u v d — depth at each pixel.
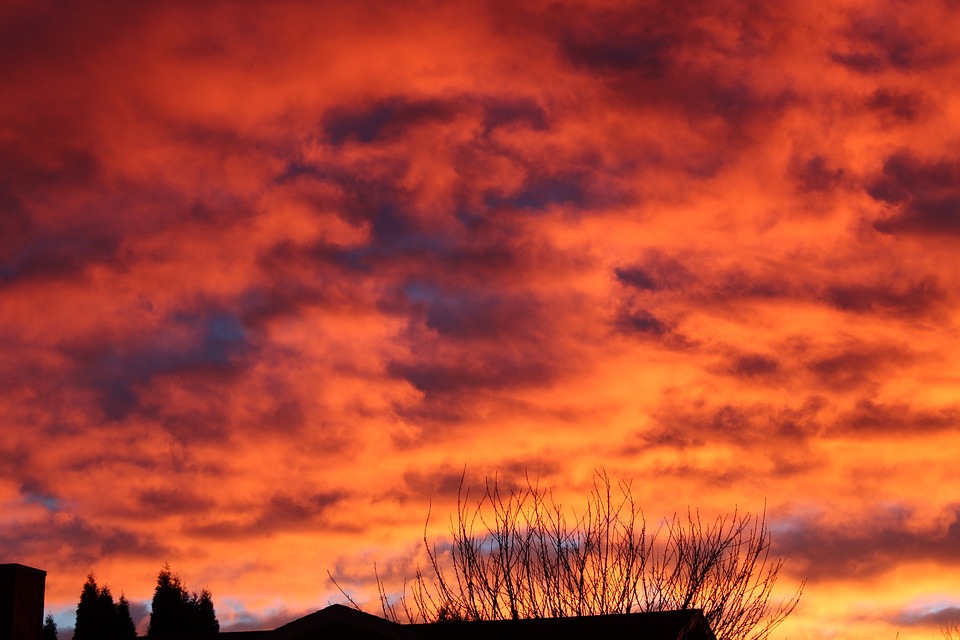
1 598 19.41
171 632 32.94
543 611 15.74
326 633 17.97
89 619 33.81
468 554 16.45
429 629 15.98
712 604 15.77
